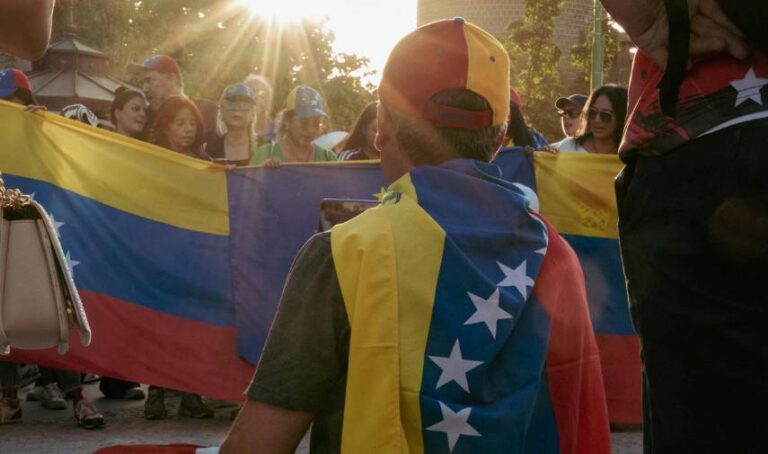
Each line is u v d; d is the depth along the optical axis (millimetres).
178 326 6629
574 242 6746
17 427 6582
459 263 2107
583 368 2258
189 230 6723
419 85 2240
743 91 2014
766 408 1958
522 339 2166
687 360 2023
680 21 2014
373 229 2131
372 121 7703
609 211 6742
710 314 1990
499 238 2174
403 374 2049
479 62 2242
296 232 6844
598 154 6785
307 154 7715
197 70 36031
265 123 9438
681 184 2043
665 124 2074
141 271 6602
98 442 6168
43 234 3148
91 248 6508
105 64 20766
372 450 2021
